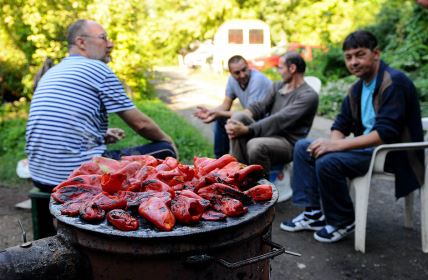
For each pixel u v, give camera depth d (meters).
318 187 3.56
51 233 3.17
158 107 8.91
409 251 3.32
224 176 1.96
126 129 7.09
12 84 8.99
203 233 1.55
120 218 1.58
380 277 2.96
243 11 20.41
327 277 2.98
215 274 1.64
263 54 16.22
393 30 12.91
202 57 20.23
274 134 4.06
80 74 3.05
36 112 3.06
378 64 3.41
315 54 13.98
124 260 1.58
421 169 3.26
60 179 3.03
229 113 4.62
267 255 1.64
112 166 2.10
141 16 10.01
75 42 3.37
